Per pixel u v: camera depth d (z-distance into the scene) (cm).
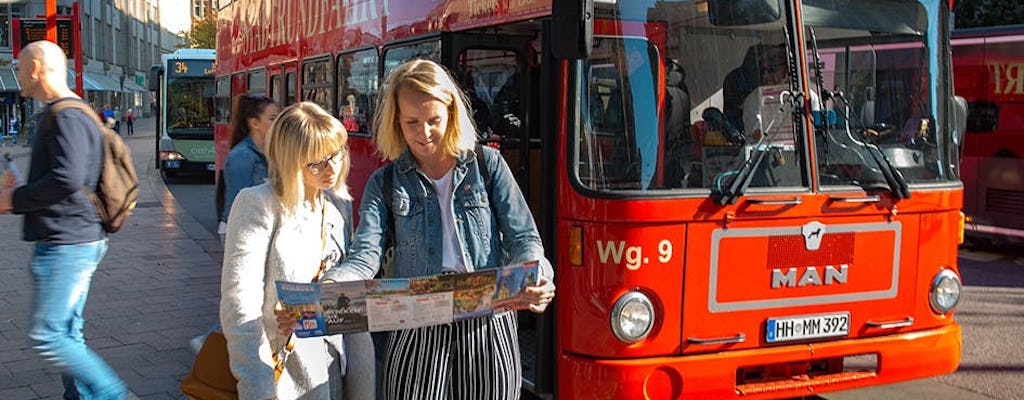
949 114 516
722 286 454
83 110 453
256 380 329
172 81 2262
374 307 314
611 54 450
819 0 477
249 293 330
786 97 470
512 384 335
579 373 452
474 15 582
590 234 447
